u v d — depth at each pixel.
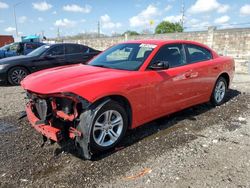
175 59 4.89
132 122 4.13
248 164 3.54
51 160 3.63
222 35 18.45
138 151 3.89
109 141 3.84
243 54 17.66
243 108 6.09
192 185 3.07
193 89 5.19
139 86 4.05
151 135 4.47
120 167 3.46
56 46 10.03
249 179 3.19
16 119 5.33
